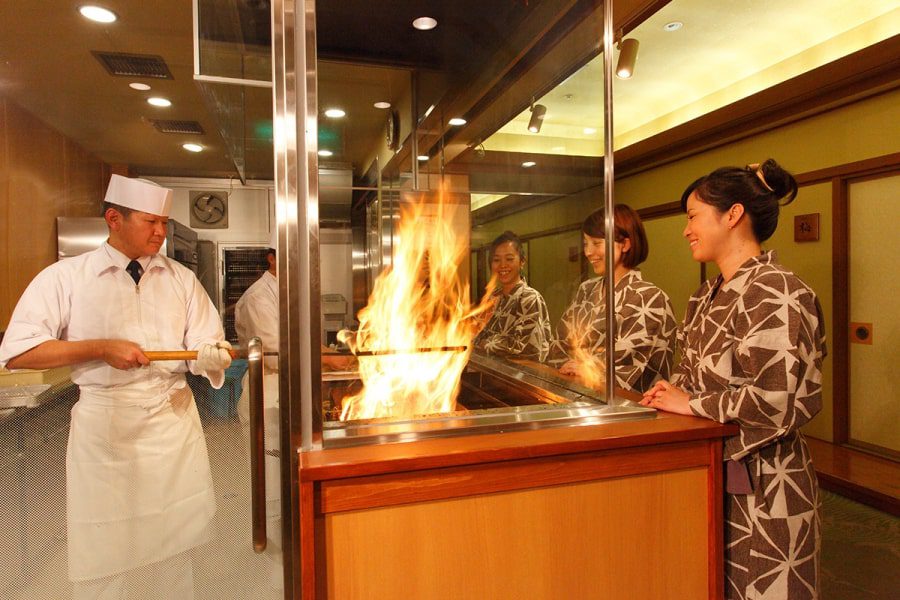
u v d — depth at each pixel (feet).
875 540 7.56
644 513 3.47
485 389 5.53
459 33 5.44
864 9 9.52
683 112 13.71
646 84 13.01
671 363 5.86
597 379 4.17
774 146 11.98
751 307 3.56
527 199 5.77
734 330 3.68
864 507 8.70
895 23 9.13
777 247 11.99
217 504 3.54
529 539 3.22
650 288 5.79
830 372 10.98
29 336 3.45
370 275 6.51
